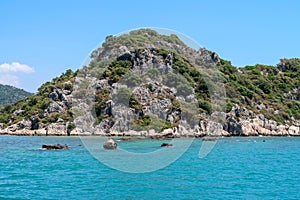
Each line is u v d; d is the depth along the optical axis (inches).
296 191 878.4
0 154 1718.8
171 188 892.0
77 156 1592.0
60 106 3777.1
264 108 4065.0
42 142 2573.8
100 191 856.3
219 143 2591.0
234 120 3440.0
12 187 911.0
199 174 1095.6
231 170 1198.3
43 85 4530.0
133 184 928.9
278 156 1695.4
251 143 2613.2
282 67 5629.9
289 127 3843.5
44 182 970.1
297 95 4815.5
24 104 4200.3
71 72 4431.6
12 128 3730.3
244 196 823.1
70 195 819.4
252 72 5014.8
